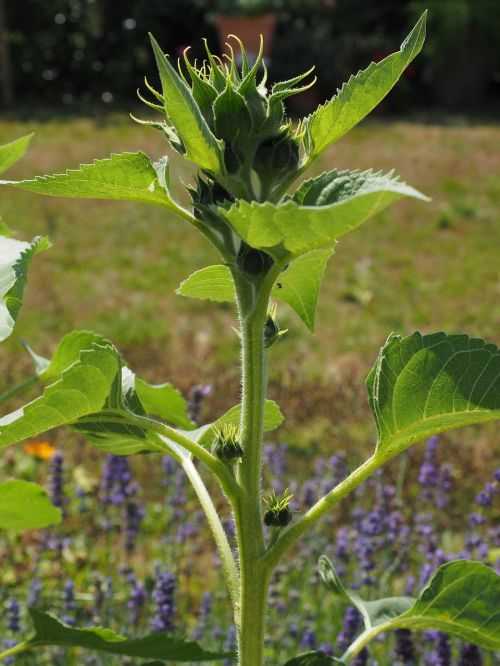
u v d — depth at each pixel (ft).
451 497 15.80
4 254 4.58
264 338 4.62
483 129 52.75
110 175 4.29
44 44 58.80
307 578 12.54
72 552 13.25
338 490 4.50
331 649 9.29
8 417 4.22
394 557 12.97
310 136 4.27
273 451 15.05
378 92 4.14
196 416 12.86
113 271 29.96
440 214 36.60
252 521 4.53
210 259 31.50
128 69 58.85
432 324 26.71
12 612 10.09
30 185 4.29
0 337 4.26
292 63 57.36
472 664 8.68
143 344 23.79
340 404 19.94
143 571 13.08
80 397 4.26
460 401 4.31
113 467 12.53
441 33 59.47
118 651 5.44
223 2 56.24
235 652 5.51
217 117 4.16
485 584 4.76
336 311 27.50
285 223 3.67
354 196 3.41
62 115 53.47
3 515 6.37
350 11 60.85
